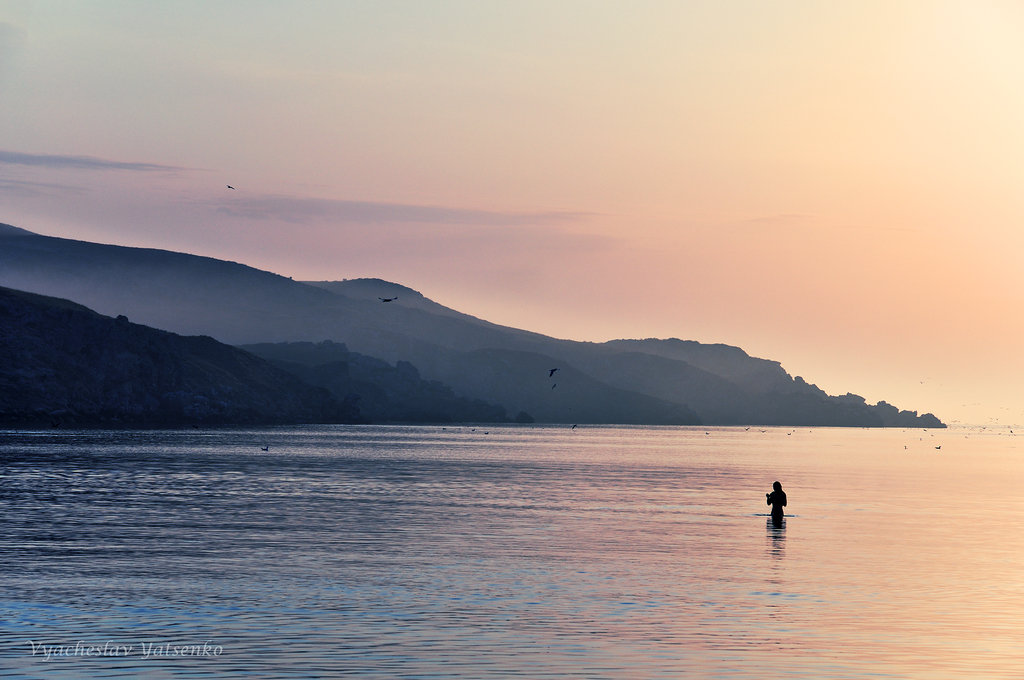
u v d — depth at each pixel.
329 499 74.69
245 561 42.72
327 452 160.38
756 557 46.59
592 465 141.62
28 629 29.80
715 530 58.28
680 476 118.31
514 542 50.78
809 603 35.19
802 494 91.69
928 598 36.34
